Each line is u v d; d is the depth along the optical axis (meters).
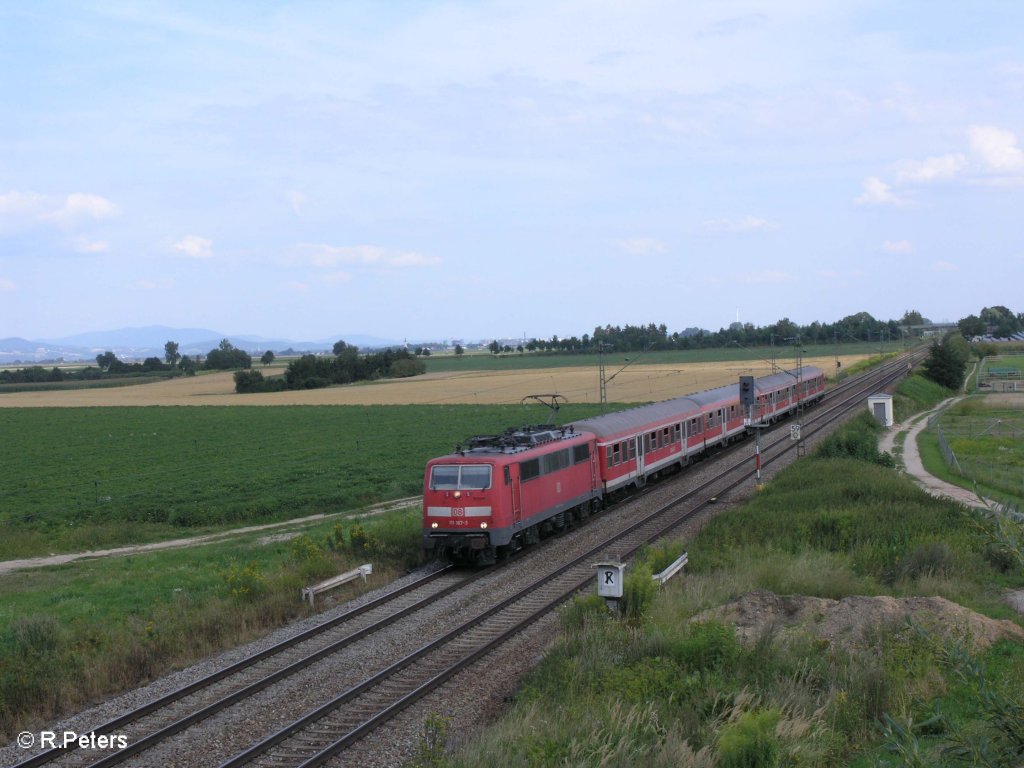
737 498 36.81
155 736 13.61
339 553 26.83
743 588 20.84
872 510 29.72
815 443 51.84
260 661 17.48
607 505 36.91
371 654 17.81
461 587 23.83
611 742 11.84
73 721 14.76
